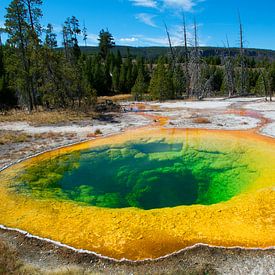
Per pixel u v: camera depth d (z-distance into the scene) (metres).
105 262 5.84
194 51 40.44
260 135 14.77
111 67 63.25
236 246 6.13
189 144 14.21
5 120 21.12
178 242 6.36
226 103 30.22
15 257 6.00
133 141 14.94
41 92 29.50
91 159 12.74
